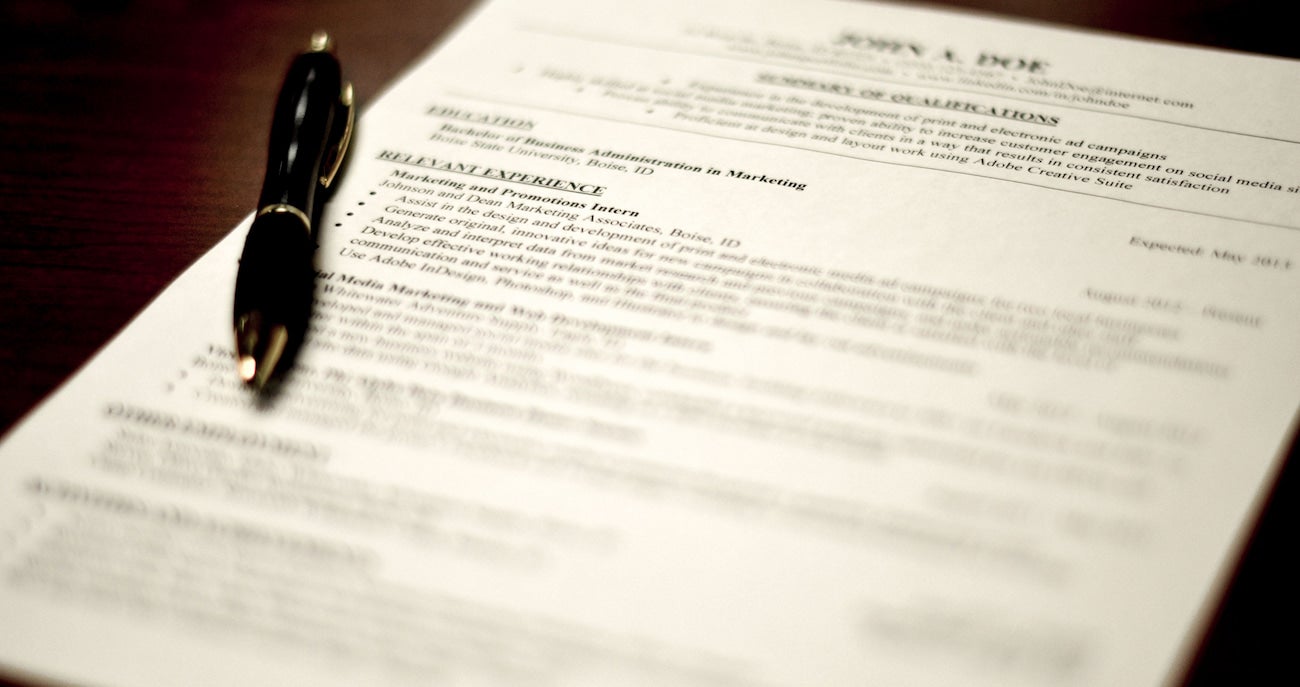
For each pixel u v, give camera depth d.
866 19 0.60
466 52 0.59
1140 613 0.46
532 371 0.50
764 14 0.61
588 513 0.47
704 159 0.55
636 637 0.46
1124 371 0.49
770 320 0.50
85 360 0.50
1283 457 0.48
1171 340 0.50
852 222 0.53
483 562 0.47
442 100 0.57
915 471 0.48
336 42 0.60
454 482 0.48
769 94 0.57
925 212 0.53
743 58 0.59
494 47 0.59
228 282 0.52
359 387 0.49
